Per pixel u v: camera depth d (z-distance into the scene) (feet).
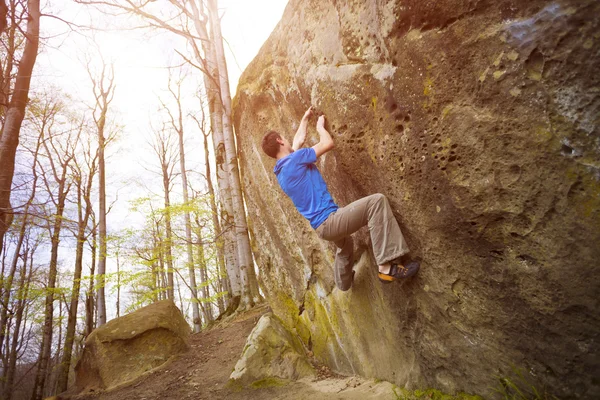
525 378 7.59
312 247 14.71
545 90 6.24
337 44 9.93
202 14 33.68
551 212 6.52
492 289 7.71
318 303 14.97
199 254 42.75
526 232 6.89
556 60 6.03
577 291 6.45
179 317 22.93
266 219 17.51
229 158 29.53
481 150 7.13
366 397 10.89
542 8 6.07
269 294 18.54
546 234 6.64
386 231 8.80
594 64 5.71
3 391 46.93
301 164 9.87
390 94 8.55
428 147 7.92
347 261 11.15
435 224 8.24
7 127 14.39
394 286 10.02
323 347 14.75
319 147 10.06
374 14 8.66
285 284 17.15
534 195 6.64
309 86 11.18
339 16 9.81
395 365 11.16
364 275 11.82
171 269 41.45
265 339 14.49
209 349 20.10
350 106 9.62
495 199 7.12
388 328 11.12
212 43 32.14
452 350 8.86
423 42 7.64
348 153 9.95
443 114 7.56
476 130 7.13
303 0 11.50
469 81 7.13
